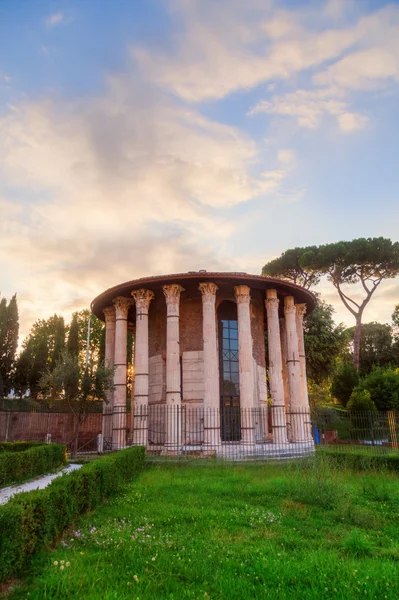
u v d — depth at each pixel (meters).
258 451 24.50
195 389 29.16
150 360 31.61
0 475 16.86
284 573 7.12
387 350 60.84
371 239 46.31
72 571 6.98
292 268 50.75
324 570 7.31
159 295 31.64
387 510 12.13
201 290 27.84
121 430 28.53
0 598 6.36
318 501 12.61
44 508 8.41
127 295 30.77
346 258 46.31
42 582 6.62
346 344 51.56
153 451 26.19
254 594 6.46
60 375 28.61
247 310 28.03
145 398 27.22
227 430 29.33
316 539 9.38
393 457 18.56
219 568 7.44
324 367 50.28
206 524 10.30
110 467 13.91
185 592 6.38
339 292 49.72
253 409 26.17
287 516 11.21
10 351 45.31
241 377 26.81
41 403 44.50
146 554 8.05
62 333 51.66
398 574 7.13
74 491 10.50
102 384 28.77
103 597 6.07
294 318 31.00
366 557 8.22
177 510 11.61
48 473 20.66
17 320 46.66
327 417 40.78
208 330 26.94
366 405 37.00
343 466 19.41
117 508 12.00
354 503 12.70
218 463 21.78
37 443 26.22
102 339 58.06
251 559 7.88
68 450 36.88
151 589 6.46
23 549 7.36
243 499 13.33
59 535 9.40
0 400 40.53
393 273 46.72
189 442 27.78
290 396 29.56
